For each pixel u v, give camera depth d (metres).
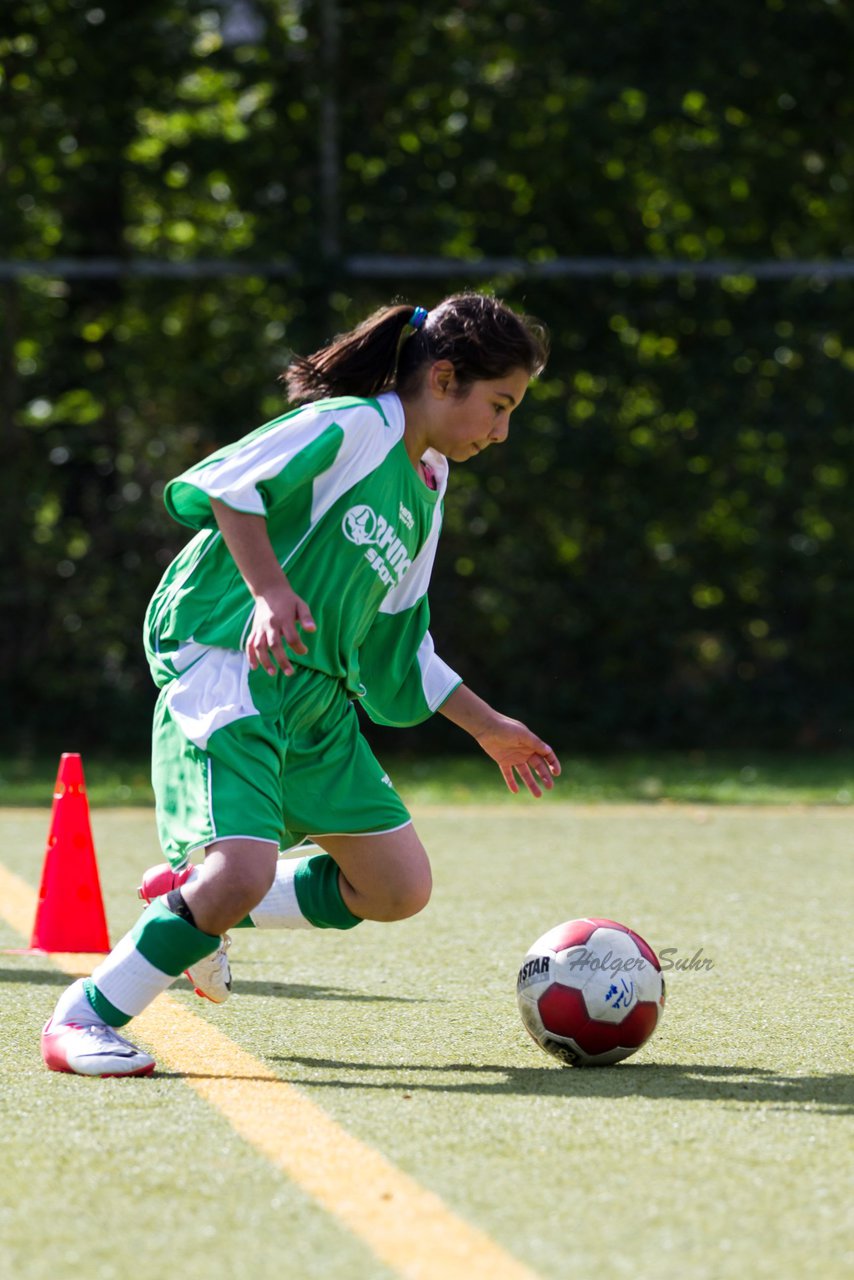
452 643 44.28
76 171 43.66
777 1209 8.48
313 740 12.26
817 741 45.44
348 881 12.92
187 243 45.53
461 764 42.34
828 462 44.38
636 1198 8.65
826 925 19.11
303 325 43.72
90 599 43.59
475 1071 11.90
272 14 44.28
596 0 44.09
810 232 44.84
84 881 17.41
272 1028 13.41
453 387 12.10
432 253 44.34
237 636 11.74
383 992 15.05
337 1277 7.54
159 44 43.62
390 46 44.31
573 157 43.78
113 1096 10.92
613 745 45.19
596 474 44.06
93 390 43.72
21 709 44.22
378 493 12.06
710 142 44.50
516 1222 8.27
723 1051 12.63
